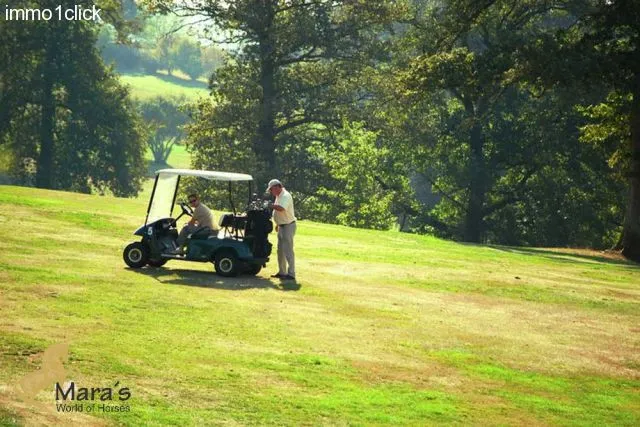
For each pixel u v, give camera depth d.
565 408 12.58
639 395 13.70
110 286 17.08
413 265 25.12
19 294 15.35
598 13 38.72
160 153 140.25
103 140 82.19
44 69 79.88
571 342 16.80
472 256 29.97
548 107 61.16
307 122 65.19
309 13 64.12
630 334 18.09
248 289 18.39
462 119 64.19
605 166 59.34
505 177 68.75
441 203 72.00
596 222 62.53
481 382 13.43
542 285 23.62
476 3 43.41
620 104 40.31
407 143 66.00
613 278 27.61
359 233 34.34
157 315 15.05
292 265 20.12
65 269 18.38
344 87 64.81
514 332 17.12
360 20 63.16
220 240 19.52
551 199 63.31
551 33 58.00
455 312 18.52
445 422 11.27
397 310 17.94
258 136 64.19
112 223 27.05
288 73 66.62
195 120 67.06
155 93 173.50
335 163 59.44
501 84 41.06
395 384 12.73
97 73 82.62
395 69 63.06
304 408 11.10
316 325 15.70
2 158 83.19
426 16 66.69
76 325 13.65
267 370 12.57
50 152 80.69
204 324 14.79
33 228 24.25
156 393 10.95
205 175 19.78
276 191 19.92
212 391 11.32
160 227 19.86
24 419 9.37
